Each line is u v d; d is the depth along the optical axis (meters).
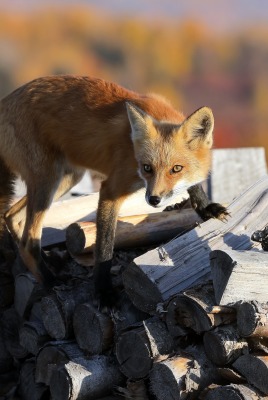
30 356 10.76
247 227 9.92
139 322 8.98
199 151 10.81
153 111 11.29
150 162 10.44
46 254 11.36
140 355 8.66
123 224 10.71
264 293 8.40
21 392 10.37
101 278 9.84
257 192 10.47
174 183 10.52
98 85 11.52
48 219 11.59
